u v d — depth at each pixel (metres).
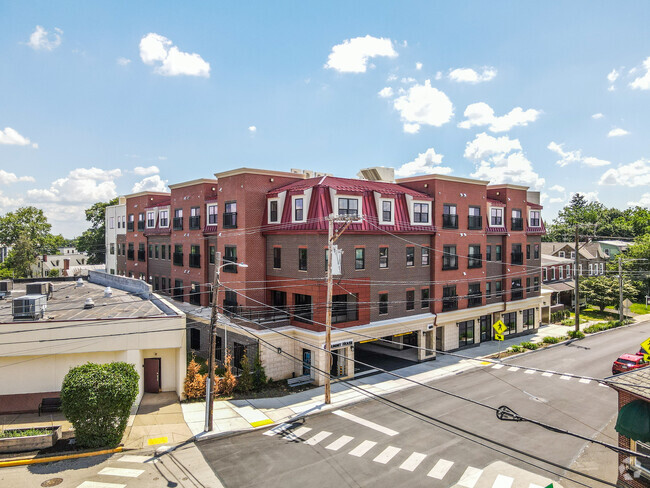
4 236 72.00
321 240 27.16
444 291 34.59
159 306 28.80
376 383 27.31
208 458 17.55
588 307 56.09
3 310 27.11
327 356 26.69
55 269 76.88
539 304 43.69
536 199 46.59
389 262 31.09
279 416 21.98
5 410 21.73
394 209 31.75
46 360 22.33
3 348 21.45
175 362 25.41
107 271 58.62
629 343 37.94
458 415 22.00
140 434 19.72
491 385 26.75
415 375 28.92
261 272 30.58
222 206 32.16
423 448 18.34
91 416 18.09
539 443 18.86
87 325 22.56
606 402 23.80
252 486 15.37
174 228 39.78
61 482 15.64
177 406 23.22
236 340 29.09
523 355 34.00
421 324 32.38
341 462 17.14
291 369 28.22
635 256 62.78
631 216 105.31
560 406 23.19
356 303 28.77
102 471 16.45
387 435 19.67
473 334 37.28
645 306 58.44
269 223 30.47
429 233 33.44
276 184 31.62
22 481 15.71
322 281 27.05
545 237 100.44
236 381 25.67
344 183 30.84
